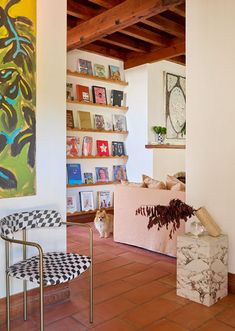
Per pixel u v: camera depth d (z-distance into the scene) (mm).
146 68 5445
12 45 2107
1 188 2080
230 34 2518
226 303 2365
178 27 4352
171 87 5934
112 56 5551
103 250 3615
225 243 2480
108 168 5594
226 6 2533
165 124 5836
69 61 5027
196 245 2375
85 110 5234
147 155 5477
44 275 1755
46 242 2352
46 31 2301
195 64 2738
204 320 2121
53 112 2355
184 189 3305
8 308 1950
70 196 4992
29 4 2199
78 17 4066
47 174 2332
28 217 2111
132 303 2363
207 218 2510
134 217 3695
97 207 5344
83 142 5184
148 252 3545
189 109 2791
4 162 2088
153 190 3500
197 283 2371
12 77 2111
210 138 2664
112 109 5637
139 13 3531
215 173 2641
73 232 4426
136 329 2010
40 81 2277
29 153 2219
